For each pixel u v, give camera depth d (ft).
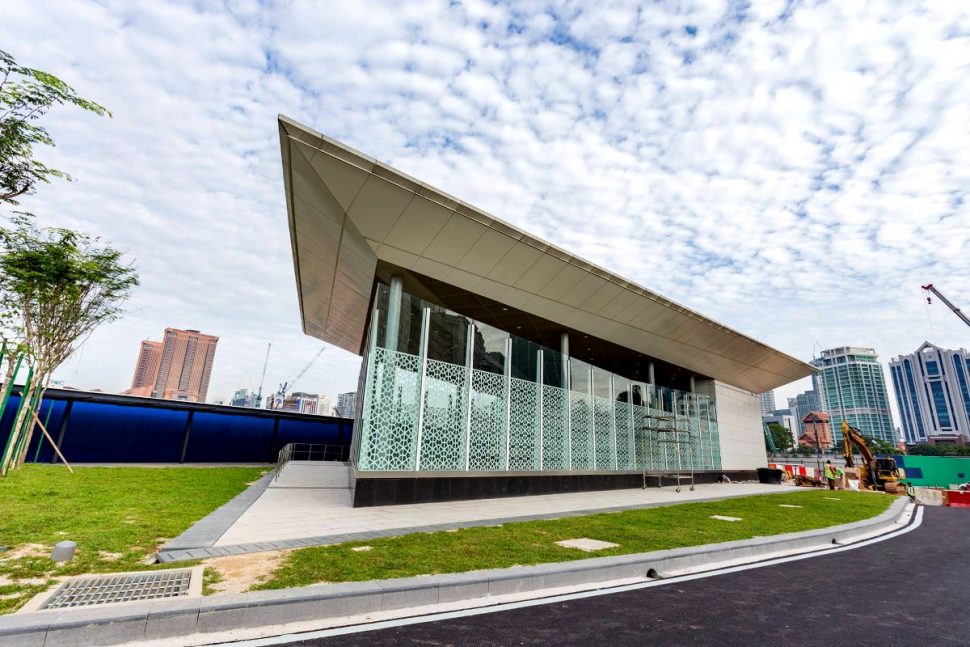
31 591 13.69
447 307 52.60
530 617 14.57
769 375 93.71
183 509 29.66
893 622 15.05
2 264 41.86
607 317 58.39
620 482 58.75
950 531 37.14
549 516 32.71
